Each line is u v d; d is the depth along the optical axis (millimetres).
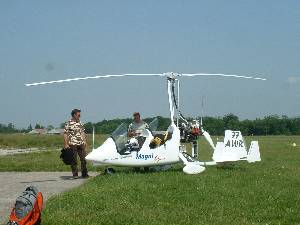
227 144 14320
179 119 14234
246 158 14406
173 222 7109
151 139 13641
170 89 13930
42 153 26922
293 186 10602
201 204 8430
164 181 11203
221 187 10266
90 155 13398
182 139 14211
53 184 12453
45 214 7625
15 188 11766
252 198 9023
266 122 104938
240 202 8609
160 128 14359
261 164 16250
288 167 15172
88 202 8594
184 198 8969
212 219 7285
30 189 6688
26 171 16578
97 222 7098
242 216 7578
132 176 12406
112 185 10641
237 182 11062
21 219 6246
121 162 13422
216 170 13836
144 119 14586
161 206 8266
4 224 7277
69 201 8750
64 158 14102
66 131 14008
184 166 13648
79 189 10320
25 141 42125
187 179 11562
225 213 7746
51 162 19625
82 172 14055
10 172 16141
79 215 7586
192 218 7363
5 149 35031
